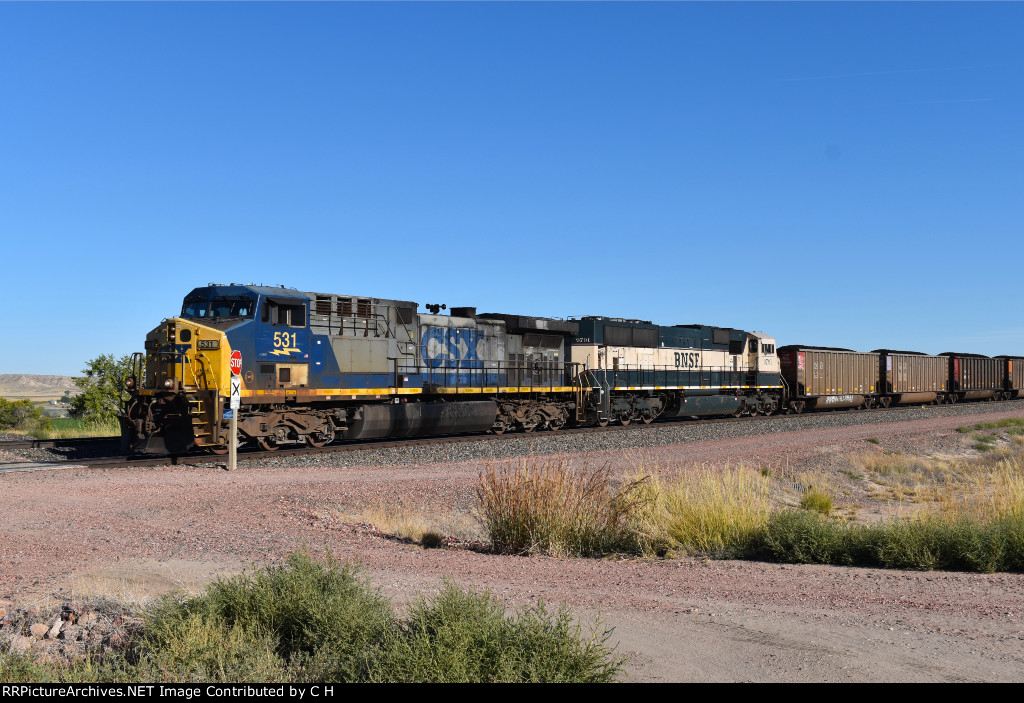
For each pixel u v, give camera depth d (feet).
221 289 67.77
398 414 80.02
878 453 91.86
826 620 24.88
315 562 26.63
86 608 24.86
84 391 132.67
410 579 29.84
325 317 73.61
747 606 26.78
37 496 45.14
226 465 62.13
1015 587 30.60
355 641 20.68
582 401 103.19
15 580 28.02
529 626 19.69
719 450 82.17
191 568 30.55
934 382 188.34
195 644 20.33
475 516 48.67
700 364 124.36
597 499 43.19
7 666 19.08
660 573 33.60
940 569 35.50
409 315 82.12
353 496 51.42
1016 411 172.76
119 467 59.57
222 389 63.98
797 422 121.60
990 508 46.91
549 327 98.43
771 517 42.37
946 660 20.79
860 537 38.32
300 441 74.64
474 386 89.20
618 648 21.67
